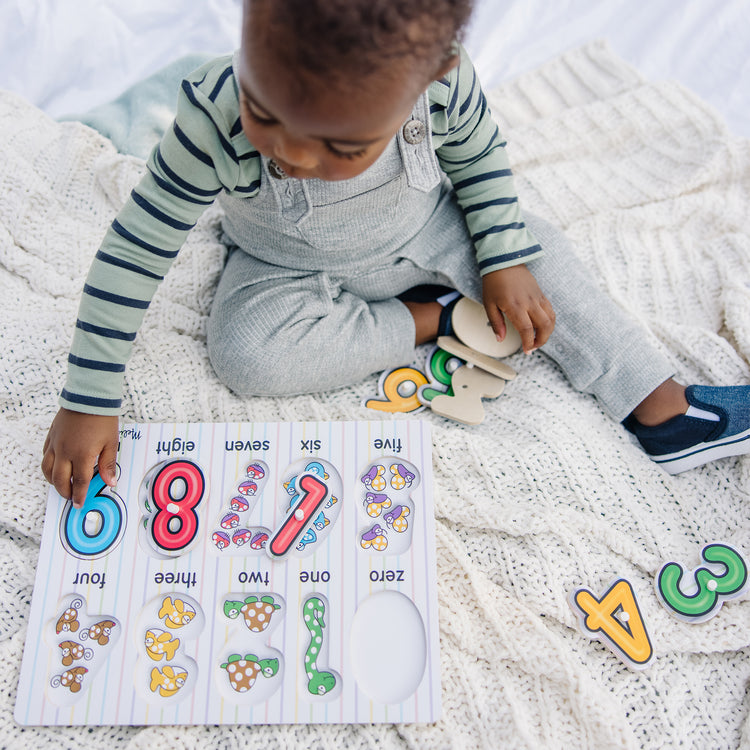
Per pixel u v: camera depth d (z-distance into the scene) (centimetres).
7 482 85
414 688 75
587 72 130
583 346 95
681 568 84
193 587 79
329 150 58
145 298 80
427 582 79
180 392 93
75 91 126
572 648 81
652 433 93
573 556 84
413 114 75
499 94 129
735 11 133
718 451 91
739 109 126
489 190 92
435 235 96
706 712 78
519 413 96
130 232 77
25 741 74
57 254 100
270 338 91
